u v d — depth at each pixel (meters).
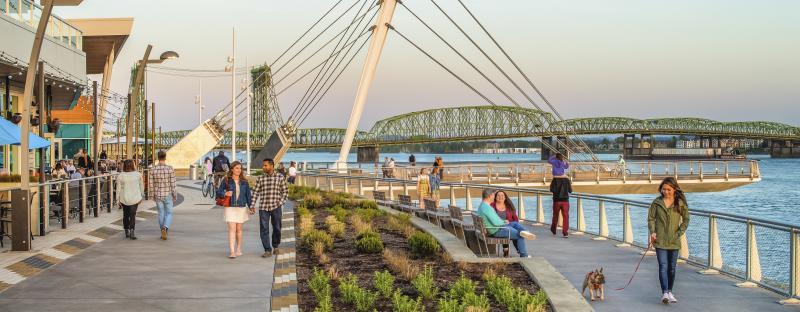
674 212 9.48
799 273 9.54
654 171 56.00
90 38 50.09
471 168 47.44
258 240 15.50
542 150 106.94
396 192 39.06
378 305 9.03
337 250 13.93
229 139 133.00
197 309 8.82
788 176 138.50
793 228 9.56
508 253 13.50
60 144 48.75
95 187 19.75
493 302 9.19
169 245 14.59
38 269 11.52
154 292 9.80
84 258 12.76
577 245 15.37
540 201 19.41
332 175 35.31
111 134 75.56
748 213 59.59
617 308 9.20
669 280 9.49
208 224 18.78
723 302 9.52
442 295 9.73
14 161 27.53
